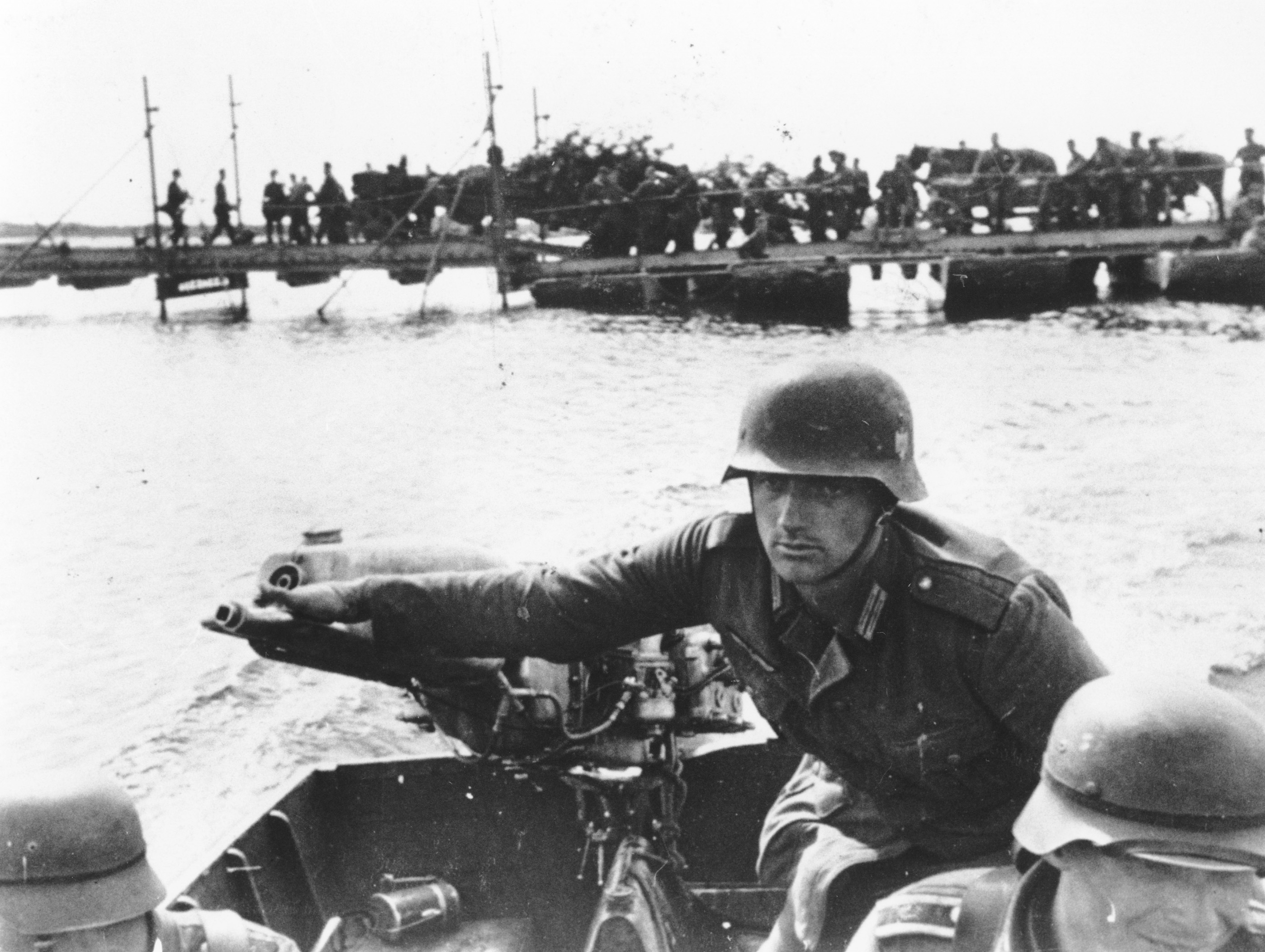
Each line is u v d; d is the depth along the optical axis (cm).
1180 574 685
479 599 296
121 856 208
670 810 370
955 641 251
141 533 870
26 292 2841
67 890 202
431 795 387
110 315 2408
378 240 2325
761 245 1934
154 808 493
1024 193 2027
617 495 869
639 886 338
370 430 1120
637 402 1176
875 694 259
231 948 226
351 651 311
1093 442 1016
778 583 264
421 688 336
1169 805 161
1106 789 165
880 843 282
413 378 1363
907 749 262
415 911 358
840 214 1986
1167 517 791
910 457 253
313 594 300
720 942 365
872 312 1903
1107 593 685
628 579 284
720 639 364
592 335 1652
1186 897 163
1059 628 252
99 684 611
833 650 259
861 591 253
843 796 306
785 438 244
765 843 319
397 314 2117
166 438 1180
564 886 384
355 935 362
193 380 1523
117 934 206
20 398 1438
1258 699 532
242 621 295
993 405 1170
